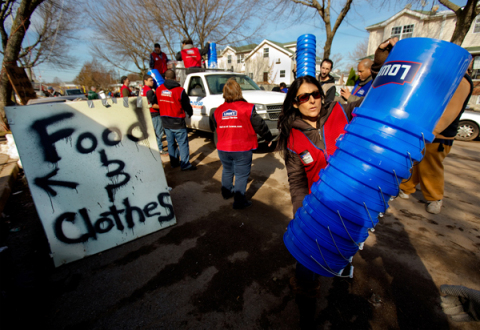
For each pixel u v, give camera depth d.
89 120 2.24
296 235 1.23
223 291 1.92
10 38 6.92
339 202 1.04
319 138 1.48
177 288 1.96
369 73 3.20
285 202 3.32
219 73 6.26
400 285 1.94
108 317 1.73
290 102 1.51
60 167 2.15
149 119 2.57
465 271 2.06
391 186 0.97
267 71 35.81
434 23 19.50
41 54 14.41
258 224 2.81
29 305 1.83
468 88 1.34
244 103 2.76
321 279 2.01
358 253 2.31
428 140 0.92
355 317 1.69
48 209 2.13
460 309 1.07
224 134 2.89
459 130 7.43
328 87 4.45
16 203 3.41
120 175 2.45
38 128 2.03
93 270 2.18
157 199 2.69
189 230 2.73
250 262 2.22
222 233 2.66
